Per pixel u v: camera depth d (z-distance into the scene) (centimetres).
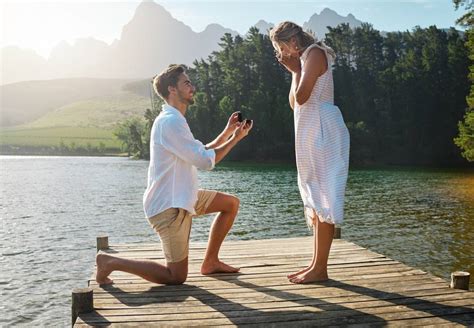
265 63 7556
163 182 443
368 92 7269
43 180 4172
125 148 12319
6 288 1095
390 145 6781
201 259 552
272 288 438
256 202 2548
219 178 4141
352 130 6494
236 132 455
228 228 484
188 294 423
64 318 924
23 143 13512
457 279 431
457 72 6994
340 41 7694
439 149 6781
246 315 374
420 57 7519
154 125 455
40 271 1233
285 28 441
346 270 493
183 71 459
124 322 361
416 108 6888
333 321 361
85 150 12538
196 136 7412
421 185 3519
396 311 379
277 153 6781
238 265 520
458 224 1869
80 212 2261
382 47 8100
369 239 1608
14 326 888
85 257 1380
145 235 1719
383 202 2530
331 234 451
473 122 3316
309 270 459
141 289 439
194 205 453
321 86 432
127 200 2727
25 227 1867
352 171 5181
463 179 4088
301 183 448
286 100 7031
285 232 1738
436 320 363
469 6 3312
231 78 7625
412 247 1491
